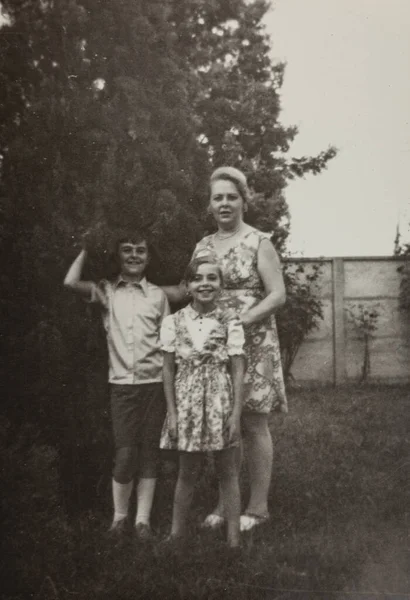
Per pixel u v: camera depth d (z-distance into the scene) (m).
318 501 3.75
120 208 3.27
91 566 2.66
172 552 2.79
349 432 5.48
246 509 3.66
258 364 3.39
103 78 3.41
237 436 3.00
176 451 3.46
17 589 2.41
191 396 2.99
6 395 3.12
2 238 3.12
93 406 3.29
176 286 3.59
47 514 2.65
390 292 8.87
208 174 3.68
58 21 3.27
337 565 2.71
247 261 3.42
